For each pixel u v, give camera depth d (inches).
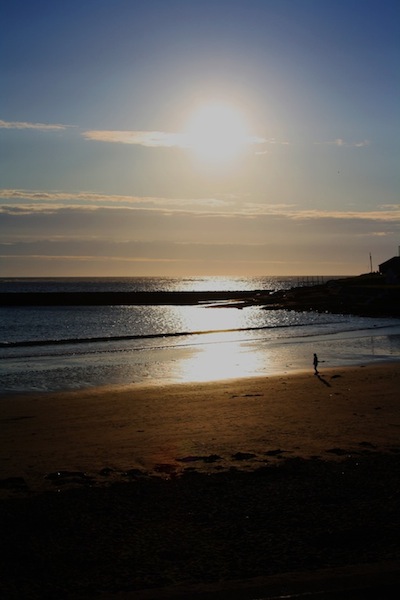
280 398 872.3
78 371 1263.5
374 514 358.9
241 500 394.9
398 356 1477.6
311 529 336.8
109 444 609.0
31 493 430.0
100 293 5492.1
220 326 2647.6
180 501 396.8
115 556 306.5
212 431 657.0
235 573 280.7
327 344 1801.2
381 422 685.9
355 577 255.9
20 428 704.4
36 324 2834.6
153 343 1889.8
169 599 244.1
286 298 4345.5
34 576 283.6
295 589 245.9
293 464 488.4
